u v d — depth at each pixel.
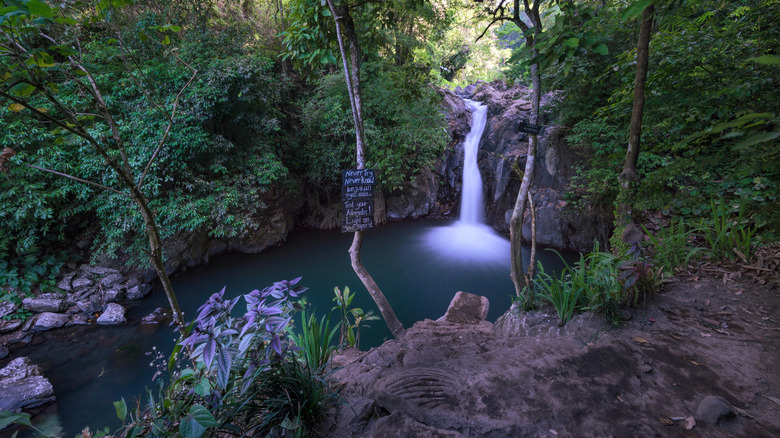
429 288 7.78
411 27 10.65
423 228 11.66
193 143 7.30
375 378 1.92
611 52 6.56
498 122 11.45
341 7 2.81
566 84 7.47
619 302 2.38
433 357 2.09
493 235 10.73
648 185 2.84
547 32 2.17
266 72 8.92
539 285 2.73
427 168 12.02
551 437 1.42
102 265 7.43
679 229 3.21
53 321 6.08
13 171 5.96
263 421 1.43
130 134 7.01
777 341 1.97
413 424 1.49
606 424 1.47
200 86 7.60
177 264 7.98
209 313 1.47
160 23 7.89
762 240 2.86
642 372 1.79
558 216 8.91
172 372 1.59
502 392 1.67
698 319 2.27
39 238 6.88
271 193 9.96
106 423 4.22
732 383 1.70
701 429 1.42
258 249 9.56
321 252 9.75
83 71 1.54
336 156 10.45
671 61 3.32
